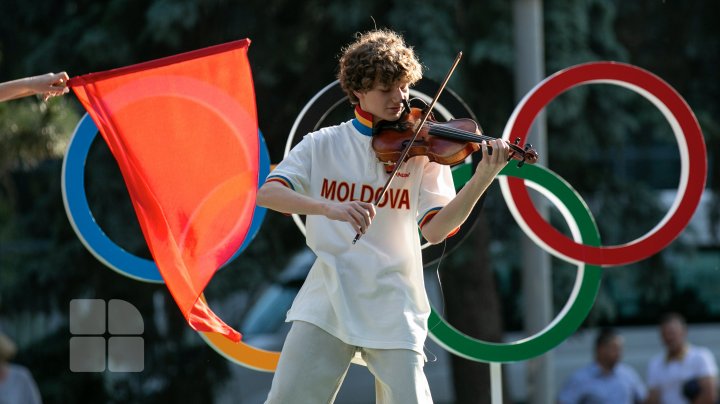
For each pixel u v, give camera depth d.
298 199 12.91
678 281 49.78
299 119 18.50
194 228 16.48
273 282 35.97
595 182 36.19
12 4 34.91
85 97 16.16
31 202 36.53
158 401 36.00
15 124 25.06
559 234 19.98
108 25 32.69
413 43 31.58
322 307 13.51
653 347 49.91
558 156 34.56
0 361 31.11
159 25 31.59
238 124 16.80
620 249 20.22
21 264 35.03
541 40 32.44
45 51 33.22
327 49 33.88
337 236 13.49
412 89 18.91
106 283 34.84
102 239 18.94
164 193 16.42
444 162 13.31
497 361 19.48
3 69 35.62
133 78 16.36
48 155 26.19
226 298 33.81
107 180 32.72
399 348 13.20
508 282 46.97
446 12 32.12
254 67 33.88
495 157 12.71
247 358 18.80
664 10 38.69
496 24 32.75
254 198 16.81
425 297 13.75
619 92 34.62
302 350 13.41
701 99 39.75
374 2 32.19
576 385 35.34
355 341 13.27
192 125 16.61
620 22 38.84
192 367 35.81
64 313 35.69
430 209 13.43
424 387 13.27
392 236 13.52
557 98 33.19
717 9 38.38
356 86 13.26
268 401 13.50
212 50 16.70
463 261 34.12
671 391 34.56
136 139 16.34
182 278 16.23
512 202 19.91
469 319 35.25
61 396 36.06
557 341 19.86
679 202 20.42
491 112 33.78
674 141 36.69
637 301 49.91
